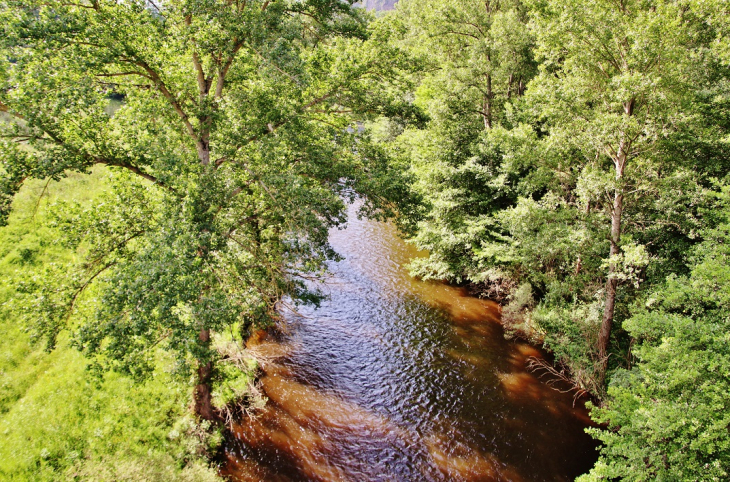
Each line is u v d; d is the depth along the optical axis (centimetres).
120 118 1040
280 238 1240
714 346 867
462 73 2380
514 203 2178
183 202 884
